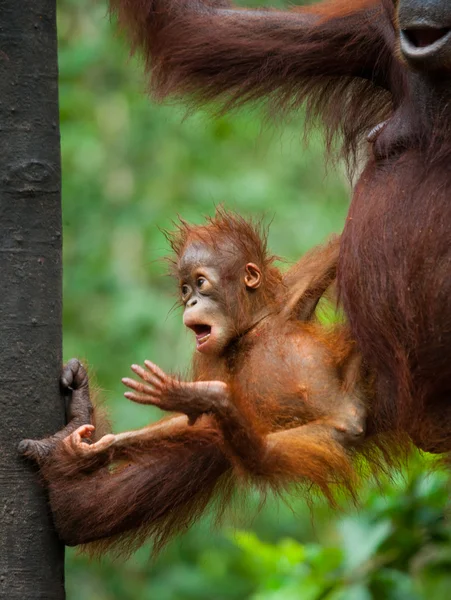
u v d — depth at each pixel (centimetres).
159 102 863
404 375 684
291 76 822
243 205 1847
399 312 682
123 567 1795
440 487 900
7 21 666
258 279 725
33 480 665
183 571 1770
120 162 1995
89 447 681
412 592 921
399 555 923
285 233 1828
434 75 674
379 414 711
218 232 733
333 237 789
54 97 679
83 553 775
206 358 734
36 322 663
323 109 842
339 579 918
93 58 1762
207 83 846
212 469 754
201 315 717
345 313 709
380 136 714
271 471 654
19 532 659
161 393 624
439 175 675
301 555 955
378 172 709
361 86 816
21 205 661
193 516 779
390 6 740
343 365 704
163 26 852
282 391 694
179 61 842
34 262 663
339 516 780
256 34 823
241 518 826
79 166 1956
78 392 707
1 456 657
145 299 1820
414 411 691
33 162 664
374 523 916
